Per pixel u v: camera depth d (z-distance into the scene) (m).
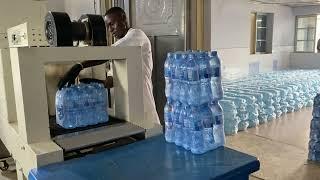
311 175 2.66
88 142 1.36
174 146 1.40
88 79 1.94
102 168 1.18
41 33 1.79
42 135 1.38
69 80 1.73
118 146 1.44
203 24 4.18
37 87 1.35
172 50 4.05
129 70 1.63
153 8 4.20
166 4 4.05
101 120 1.68
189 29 3.93
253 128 4.17
